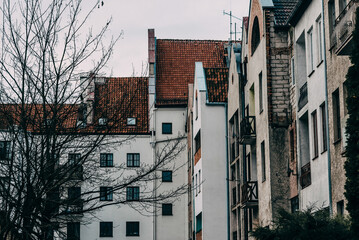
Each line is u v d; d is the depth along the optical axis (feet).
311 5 100.58
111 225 213.05
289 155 114.42
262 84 120.06
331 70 89.97
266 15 117.29
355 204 65.62
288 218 71.20
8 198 74.13
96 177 82.94
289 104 115.34
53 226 75.97
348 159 66.49
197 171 173.06
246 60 138.21
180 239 211.61
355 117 65.46
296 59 109.40
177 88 220.84
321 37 97.25
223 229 160.56
